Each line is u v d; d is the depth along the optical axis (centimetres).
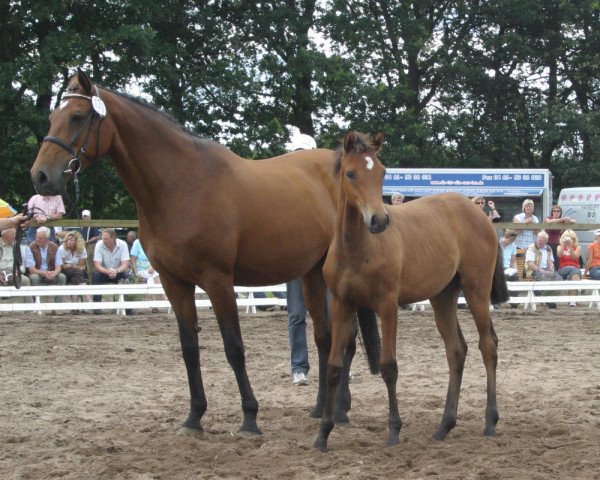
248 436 636
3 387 837
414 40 2934
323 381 699
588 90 3400
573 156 3334
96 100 609
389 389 591
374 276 580
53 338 1154
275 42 2695
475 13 3100
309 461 553
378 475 517
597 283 1539
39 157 608
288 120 2803
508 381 862
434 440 615
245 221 647
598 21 3234
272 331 1253
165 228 623
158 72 2397
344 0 2872
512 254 1580
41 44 2328
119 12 2428
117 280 1481
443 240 643
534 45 3250
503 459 546
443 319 665
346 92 2698
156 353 1051
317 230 691
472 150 3219
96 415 719
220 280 634
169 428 666
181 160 630
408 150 2733
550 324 1345
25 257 1438
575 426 654
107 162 2509
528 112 3212
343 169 575
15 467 558
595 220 2091
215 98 2620
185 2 2586
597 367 948
